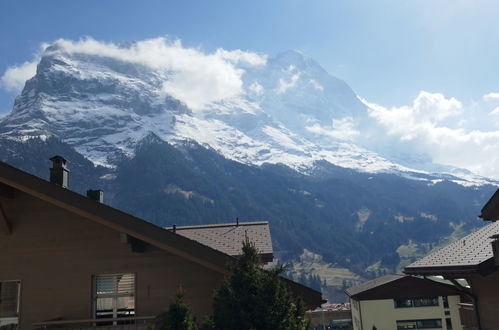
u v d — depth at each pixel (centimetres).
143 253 1356
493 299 1759
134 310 1335
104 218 1170
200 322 1301
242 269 1037
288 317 988
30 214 1395
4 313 1362
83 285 1343
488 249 1720
